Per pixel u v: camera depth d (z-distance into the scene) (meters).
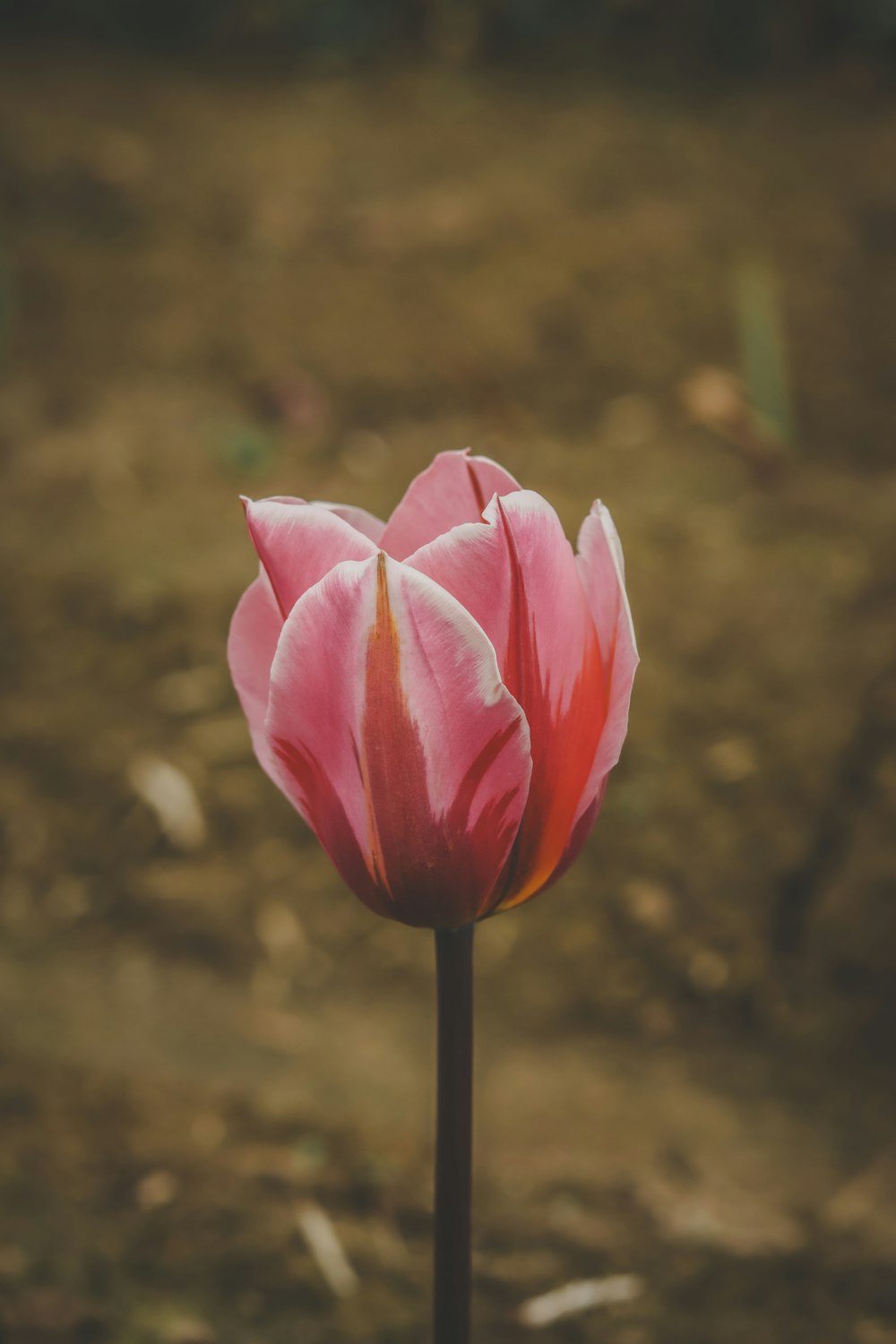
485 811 0.45
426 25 2.43
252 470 1.35
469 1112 0.47
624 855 0.93
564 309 1.56
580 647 0.45
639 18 2.40
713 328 1.53
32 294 1.64
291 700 0.45
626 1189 0.71
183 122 2.09
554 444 1.37
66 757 1.04
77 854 0.98
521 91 2.24
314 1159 0.73
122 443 1.38
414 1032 0.85
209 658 1.09
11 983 0.88
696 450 1.34
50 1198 0.69
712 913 0.90
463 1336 0.48
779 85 2.25
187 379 1.50
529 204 1.76
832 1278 0.65
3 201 1.83
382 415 1.45
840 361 1.47
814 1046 0.82
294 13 2.44
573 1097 0.79
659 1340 0.62
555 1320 0.63
